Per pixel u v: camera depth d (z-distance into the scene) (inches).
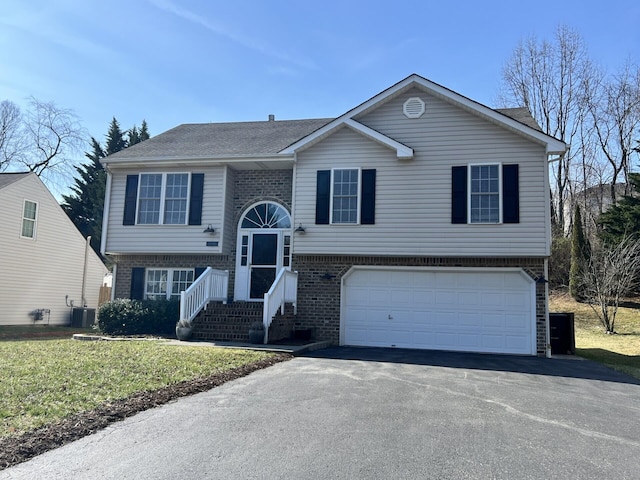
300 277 581.3
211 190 613.6
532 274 525.7
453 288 550.3
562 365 447.5
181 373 305.3
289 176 620.1
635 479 164.4
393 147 551.2
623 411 264.2
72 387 252.5
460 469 167.9
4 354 362.6
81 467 159.6
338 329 564.4
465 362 436.8
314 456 175.2
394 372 360.5
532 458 181.6
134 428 202.2
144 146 674.2
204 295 550.3
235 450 179.3
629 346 625.0
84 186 1604.3
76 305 962.1
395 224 552.7
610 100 1283.2
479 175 540.4
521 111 663.1
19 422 193.2
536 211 522.0
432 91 557.6
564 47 1336.1
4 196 808.3
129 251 621.9
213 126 761.6
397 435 202.5
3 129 1469.0
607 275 772.0
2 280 801.6
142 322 552.7
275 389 284.4
